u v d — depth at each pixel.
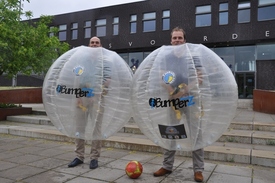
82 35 23.80
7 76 9.58
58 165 4.20
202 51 3.13
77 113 3.46
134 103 3.21
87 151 5.18
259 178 3.64
